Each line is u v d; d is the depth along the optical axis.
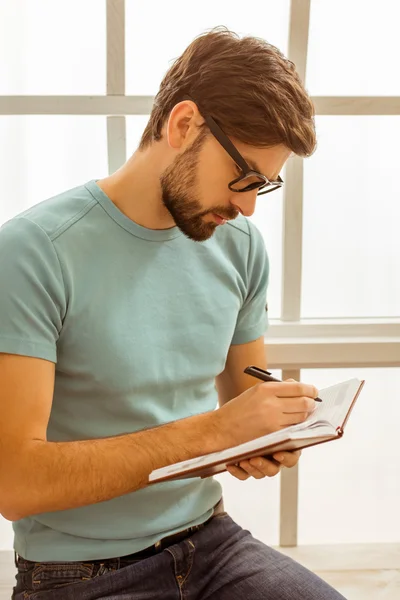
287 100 1.18
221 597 1.29
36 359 1.19
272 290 2.08
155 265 1.32
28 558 1.28
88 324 1.25
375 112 1.86
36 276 1.20
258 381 1.54
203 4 1.84
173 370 1.33
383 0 1.87
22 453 1.15
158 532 1.30
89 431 1.28
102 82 1.85
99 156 1.90
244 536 1.40
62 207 1.28
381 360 1.96
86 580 1.23
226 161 1.19
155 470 1.11
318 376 2.13
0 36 1.80
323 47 1.89
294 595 1.26
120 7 1.73
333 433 1.01
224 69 1.19
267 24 1.87
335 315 2.10
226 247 1.44
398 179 2.00
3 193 1.90
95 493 1.16
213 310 1.38
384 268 2.07
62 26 1.81
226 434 1.21
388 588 1.94
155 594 1.25
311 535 2.19
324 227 2.03
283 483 2.06
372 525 2.19
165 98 1.26
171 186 1.23
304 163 1.97
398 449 2.18
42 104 1.78
